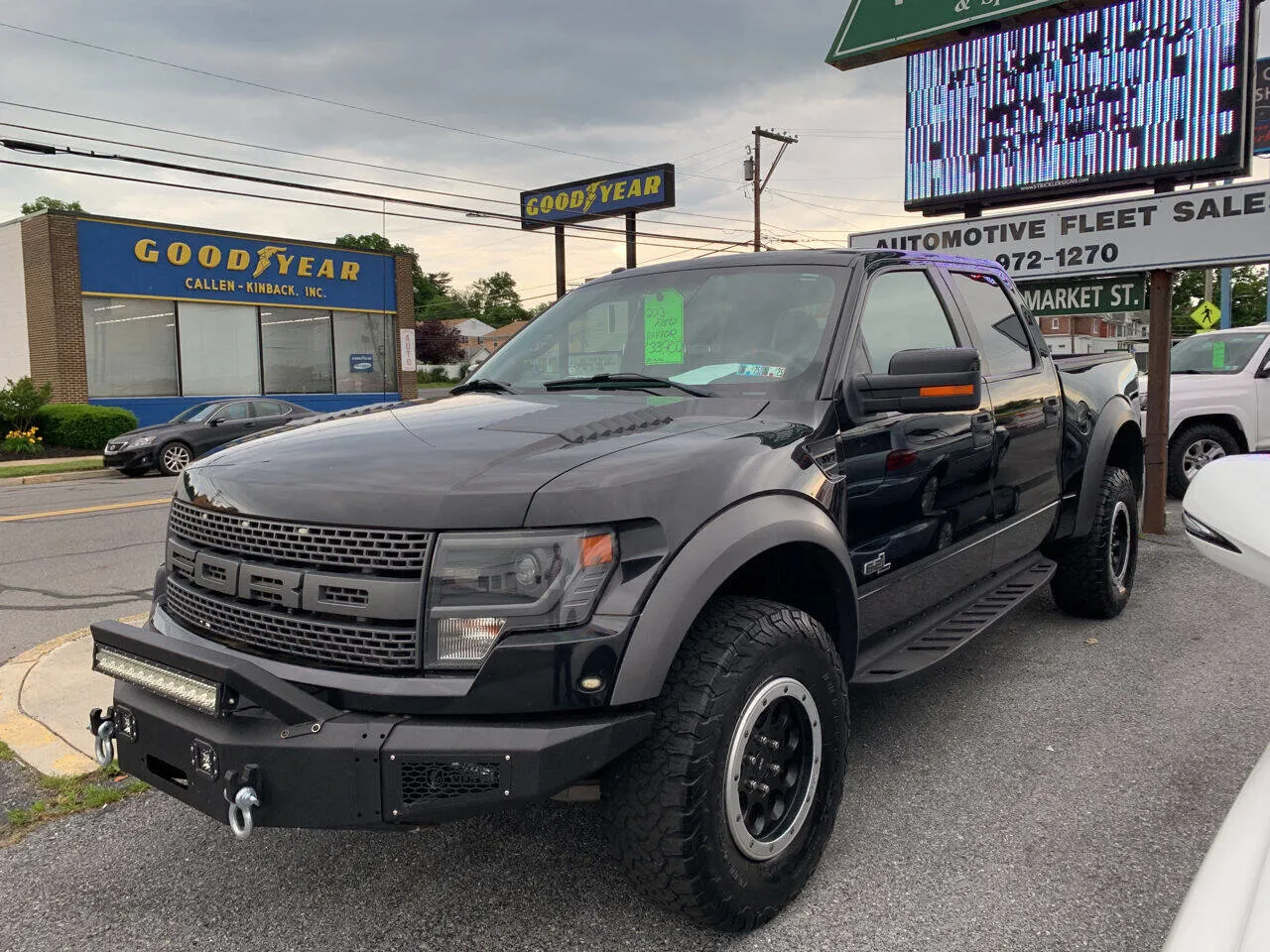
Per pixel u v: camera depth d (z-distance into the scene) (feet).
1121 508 18.12
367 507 7.57
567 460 7.94
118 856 10.19
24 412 68.54
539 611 7.27
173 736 7.81
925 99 31.09
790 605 10.03
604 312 12.52
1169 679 14.93
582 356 12.16
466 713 7.22
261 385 87.92
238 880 9.66
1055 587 18.08
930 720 13.52
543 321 13.37
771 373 10.50
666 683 7.84
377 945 8.48
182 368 82.07
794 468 9.11
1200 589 20.62
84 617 20.39
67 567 26.08
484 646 7.25
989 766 11.95
